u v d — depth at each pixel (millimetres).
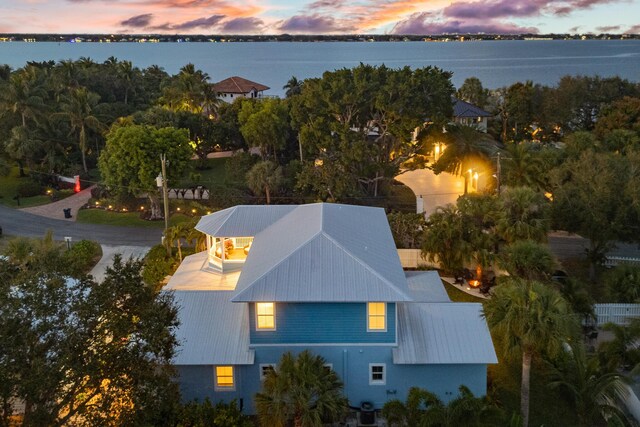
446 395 24281
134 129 52031
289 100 70312
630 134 55469
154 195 53281
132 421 15938
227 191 56281
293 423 21672
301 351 24234
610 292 32281
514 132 85875
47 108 71375
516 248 30516
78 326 15602
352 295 23438
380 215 33906
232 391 24375
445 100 53688
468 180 57125
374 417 23859
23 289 15773
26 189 64500
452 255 35156
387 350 24141
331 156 53406
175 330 24641
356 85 51969
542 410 24250
